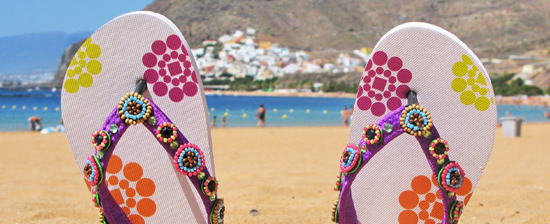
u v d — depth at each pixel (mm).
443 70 430
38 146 1852
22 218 660
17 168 1244
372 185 465
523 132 2703
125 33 441
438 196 455
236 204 757
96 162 437
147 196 462
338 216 469
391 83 441
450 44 426
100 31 441
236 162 1375
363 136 440
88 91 448
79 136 452
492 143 430
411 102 432
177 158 426
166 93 442
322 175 1095
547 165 1307
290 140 2133
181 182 459
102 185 446
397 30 432
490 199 788
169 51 439
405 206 462
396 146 455
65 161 1415
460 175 427
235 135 2418
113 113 436
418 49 431
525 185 937
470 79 427
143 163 458
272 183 961
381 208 465
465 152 435
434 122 437
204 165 431
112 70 445
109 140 432
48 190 873
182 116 442
